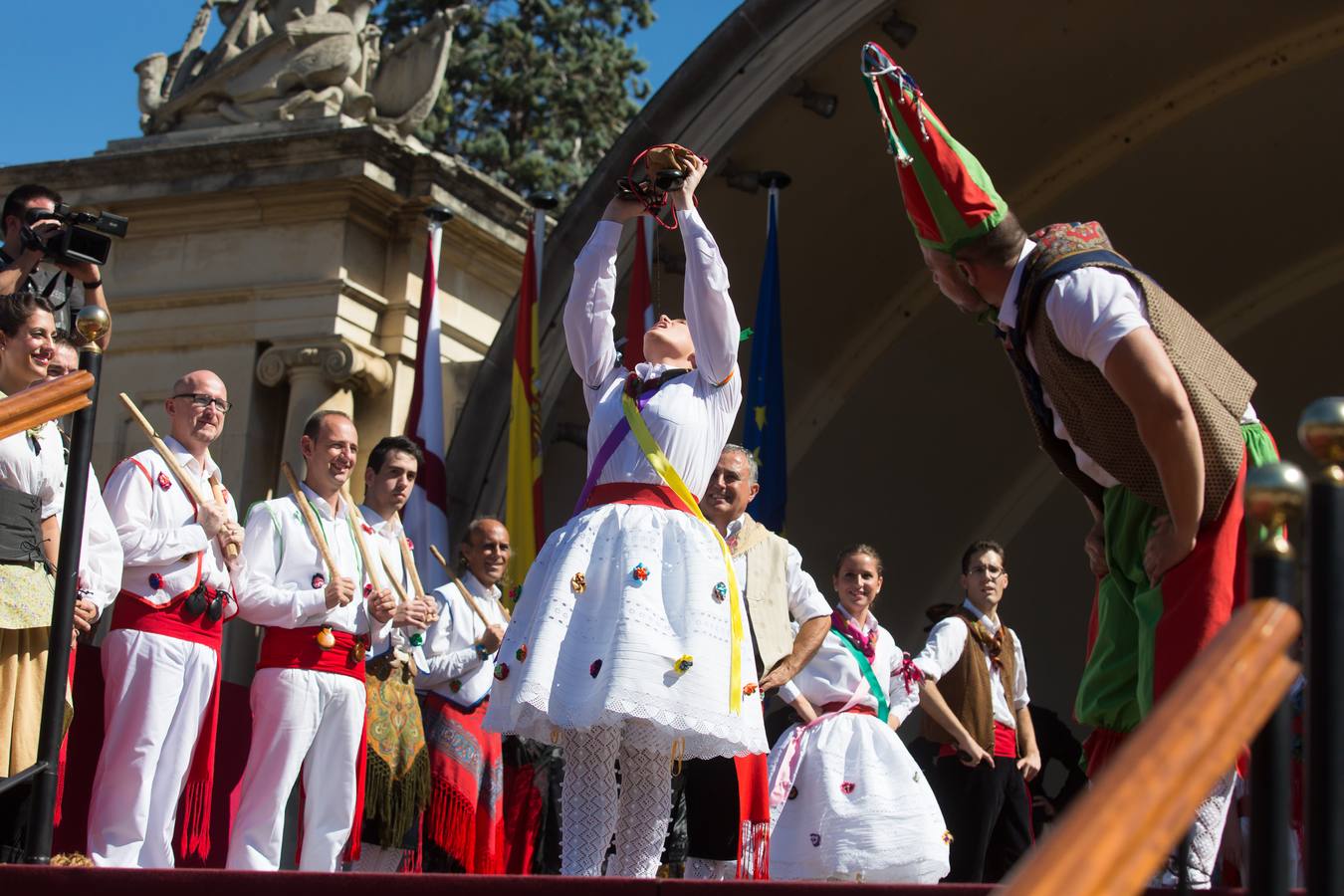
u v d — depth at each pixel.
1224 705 1.28
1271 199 10.85
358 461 9.84
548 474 10.02
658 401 4.03
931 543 12.27
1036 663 12.23
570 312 4.30
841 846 5.87
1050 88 9.95
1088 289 2.87
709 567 3.87
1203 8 9.35
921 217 3.11
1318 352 11.66
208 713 5.63
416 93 10.52
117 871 3.04
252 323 9.91
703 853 5.43
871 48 3.08
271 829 5.73
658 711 3.64
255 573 5.88
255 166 10.05
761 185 9.51
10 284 5.05
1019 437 12.12
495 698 3.88
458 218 10.30
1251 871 1.78
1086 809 1.19
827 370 11.49
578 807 3.90
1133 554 3.02
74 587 3.69
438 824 6.59
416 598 6.29
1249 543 1.77
